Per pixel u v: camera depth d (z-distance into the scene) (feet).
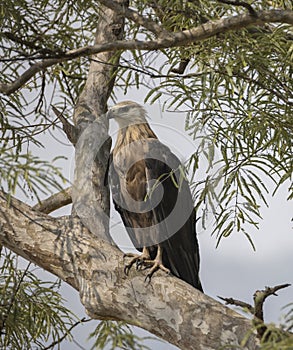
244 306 31.71
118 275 34.47
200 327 32.09
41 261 35.81
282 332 25.41
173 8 38.17
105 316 34.88
